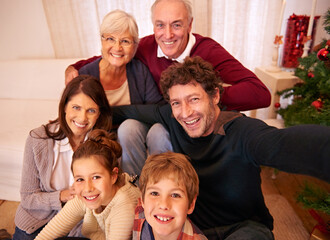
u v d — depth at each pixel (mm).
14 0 2010
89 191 990
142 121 1394
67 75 1614
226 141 999
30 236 1268
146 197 865
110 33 1391
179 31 1439
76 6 2338
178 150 1187
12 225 1569
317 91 1573
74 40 2453
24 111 1886
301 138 644
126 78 1567
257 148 791
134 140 1309
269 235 979
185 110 1024
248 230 977
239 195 1013
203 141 1098
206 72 1012
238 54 2387
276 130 774
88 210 1074
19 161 1590
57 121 1294
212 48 1565
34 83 2094
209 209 1086
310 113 1444
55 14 2328
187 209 864
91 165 991
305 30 2041
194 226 933
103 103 1241
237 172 998
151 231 923
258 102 1366
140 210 964
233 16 2275
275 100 1994
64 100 1184
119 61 1445
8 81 2086
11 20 2039
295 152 640
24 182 1240
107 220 1049
